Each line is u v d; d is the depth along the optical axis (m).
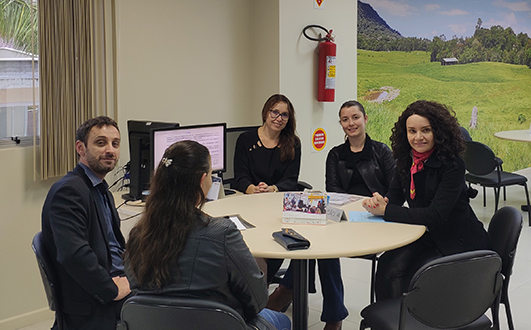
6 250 2.97
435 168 2.35
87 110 3.18
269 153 3.36
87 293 1.92
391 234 2.14
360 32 6.41
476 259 1.77
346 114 3.11
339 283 2.71
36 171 3.04
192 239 1.45
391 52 6.68
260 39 4.23
